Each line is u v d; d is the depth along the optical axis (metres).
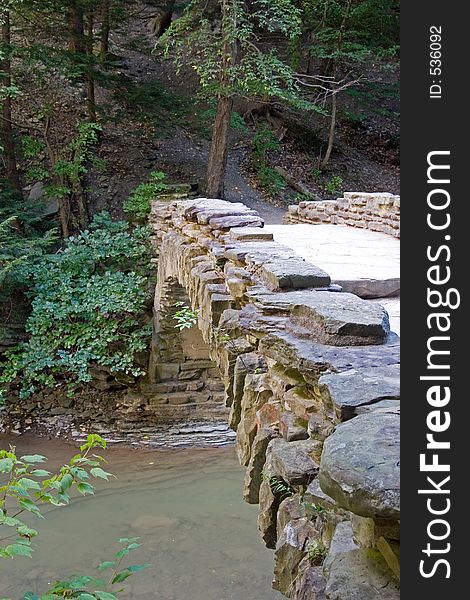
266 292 3.39
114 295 10.55
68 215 12.55
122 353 10.76
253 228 5.20
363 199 7.95
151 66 17.86
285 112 18.30
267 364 3.35
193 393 11.02
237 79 12.09
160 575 7.02
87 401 10.99
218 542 7.67
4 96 11.34
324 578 1.96
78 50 12.76
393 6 17.45
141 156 14.81
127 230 12.72
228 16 11.73
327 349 2.62
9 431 10.39
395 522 1.61
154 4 14.71
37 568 7.09
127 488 8.91
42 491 2.57
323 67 18.16
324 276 3.43
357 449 1.61
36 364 10.43
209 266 5.24
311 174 16.66
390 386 2.14
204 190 13.11
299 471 2.45
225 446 10.33
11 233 11.23
